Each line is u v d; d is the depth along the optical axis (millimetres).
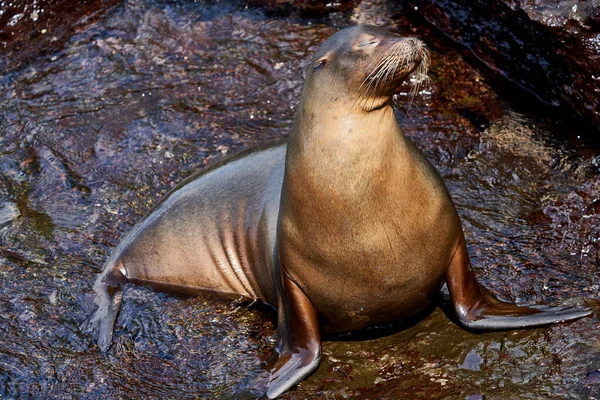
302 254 14203
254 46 25859
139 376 15578
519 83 22188
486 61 22969
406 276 14070
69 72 26219
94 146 22703
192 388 15078
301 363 14617
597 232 16953
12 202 21078
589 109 20078
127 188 20969
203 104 23750
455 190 19062
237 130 22516
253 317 16797
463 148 20406
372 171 13398
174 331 16672
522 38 21422
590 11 19703
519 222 17750
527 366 13953
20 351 16500
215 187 17812
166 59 26078
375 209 13469
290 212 14156
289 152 14211
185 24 27484
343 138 13438
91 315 17250
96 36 27656
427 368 14422
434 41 24453
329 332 15547
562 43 20078
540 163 19484
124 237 19031
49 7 28953
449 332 15086
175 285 18062
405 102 22391
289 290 14867
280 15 27078
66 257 19062
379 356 14938
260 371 15156
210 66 25375
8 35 28438
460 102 22047
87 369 15891
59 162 22266
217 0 28312
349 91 13375
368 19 26125
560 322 14531
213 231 17594
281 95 23641
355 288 14164
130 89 24969
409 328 15438
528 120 21031
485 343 14617
